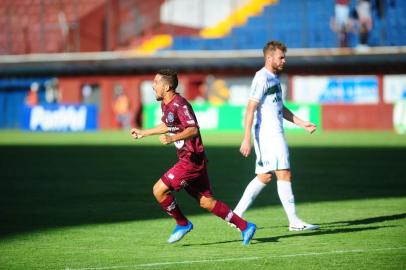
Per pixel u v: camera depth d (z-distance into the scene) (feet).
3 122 340.39
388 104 291.99
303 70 307.17
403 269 54.85
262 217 84.58
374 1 323.78
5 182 125.18
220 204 64.75
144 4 357.41
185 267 55.98
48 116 321.52
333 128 296.71
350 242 66.64
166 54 320.91
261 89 70.54
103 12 360.28
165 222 81.10
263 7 344.69
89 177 132.98
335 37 330.75
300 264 56.75
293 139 245.45
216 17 350.43
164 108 62.75
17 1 376.68
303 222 73.41
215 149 199.82
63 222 81.51
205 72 318.24
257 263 57.31
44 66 331.16
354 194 106.42
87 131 316.40
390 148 198.18
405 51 302.66
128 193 108.88
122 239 70.03
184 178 62.75
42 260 59.72
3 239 70.44
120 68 323.37
